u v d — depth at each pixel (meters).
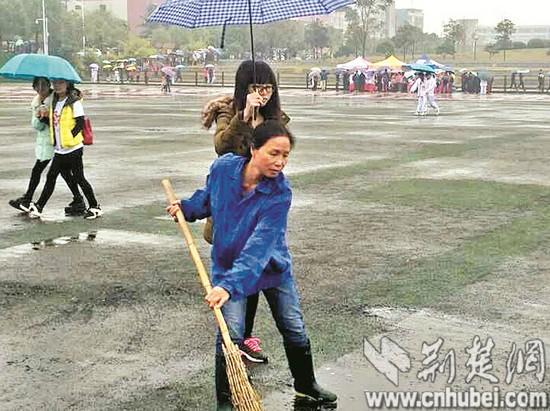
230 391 4.18
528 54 98.19
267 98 4.97
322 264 7.53
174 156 15.66
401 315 6.05
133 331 5.77
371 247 8.19
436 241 8.45
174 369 5.08
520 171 13.61
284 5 5.63
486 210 10.15
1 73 9.42
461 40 108.56
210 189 4.40
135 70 69.06
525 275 7.13
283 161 4.14
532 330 5.72
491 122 24.92
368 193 11.38
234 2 5.61
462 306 6.25
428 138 19.38
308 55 111.75
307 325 5.81
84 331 5.77
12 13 78.00
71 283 6.97
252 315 5.12
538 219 9.56
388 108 32.88
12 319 6.04
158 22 5.90
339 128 22.34
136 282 7.00
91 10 116.69
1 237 8.71
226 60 105.69
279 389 4.78
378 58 96.69
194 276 7.19
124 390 4.77
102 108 31.62
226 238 4.29
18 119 25.16
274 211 4.19
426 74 28.66
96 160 14.97
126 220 9.59
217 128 5.03
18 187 11.98
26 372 5.04
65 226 9.27
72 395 4.70
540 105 35.97
